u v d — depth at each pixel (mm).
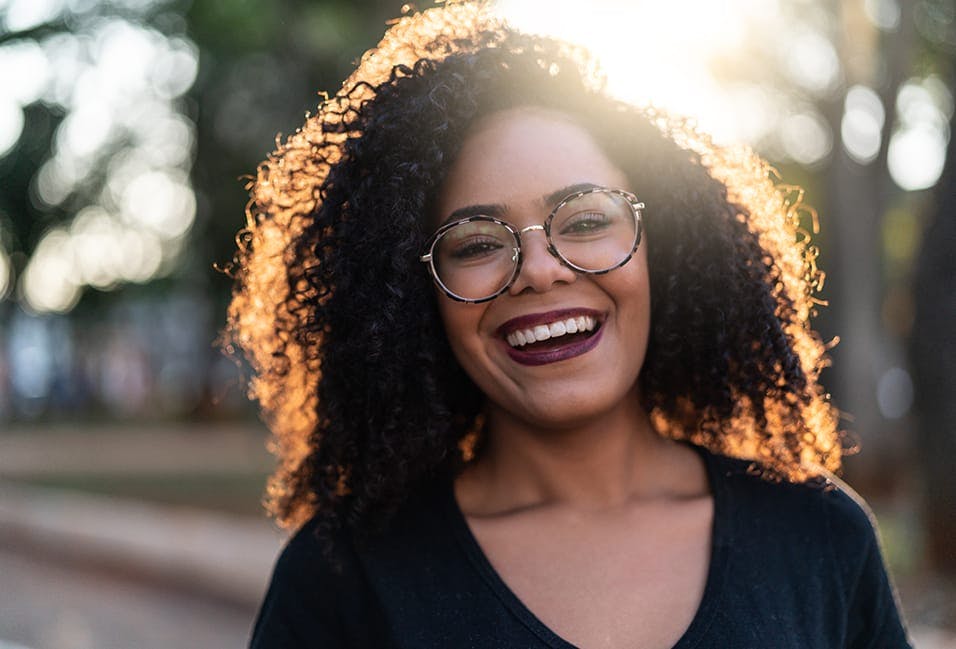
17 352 34656
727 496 1762
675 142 1851
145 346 33188
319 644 1780
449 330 1759
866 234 11117
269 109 12602
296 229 1976
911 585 6168
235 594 7449
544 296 1677
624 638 1625
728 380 1926
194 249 15016
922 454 6578
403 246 1740
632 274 1702
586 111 1794
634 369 1750
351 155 1801
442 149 1724
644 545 1710
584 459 1772
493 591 1670
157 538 9227
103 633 6914
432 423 1832
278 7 10391
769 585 1672
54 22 13266
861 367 10844
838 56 11086
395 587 1714
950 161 6430
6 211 15188
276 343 2027
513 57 1743
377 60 1970
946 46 11961
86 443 22484
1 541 10695
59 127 14250
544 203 1673
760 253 1933
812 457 1991
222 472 14750
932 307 6465
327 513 1812
